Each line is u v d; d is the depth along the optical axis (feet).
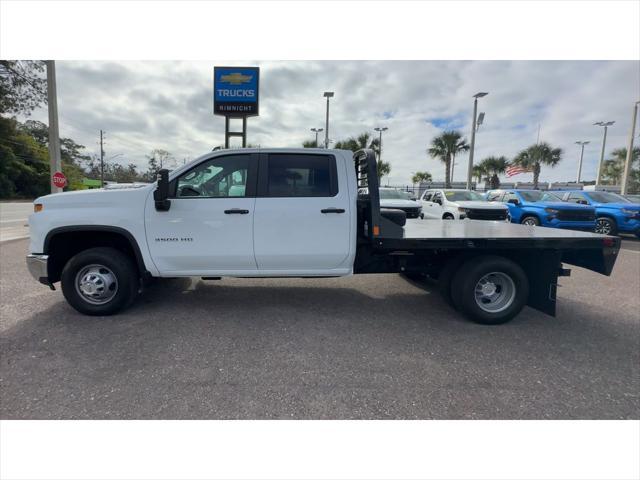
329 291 18.04
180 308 15.01
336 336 12.50
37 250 13.38
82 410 8.21
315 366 10.36
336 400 8.76
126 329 12.69
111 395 8.78
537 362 10.81
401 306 15.90
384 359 10.85
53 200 13.33
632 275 23.04
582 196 43.42
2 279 18.98
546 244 13.41
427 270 15.12
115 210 13.25
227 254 13.51
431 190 46.52
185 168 13.58
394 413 8.32
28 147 154.71
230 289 17.99
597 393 9.21
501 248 13.55
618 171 143.33
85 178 207.31
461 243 13.44
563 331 13.32
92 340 11.75
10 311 14.28
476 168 130.52
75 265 13.32
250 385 9.31
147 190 13.50
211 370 10.01
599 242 13.57
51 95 42.19
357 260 14.73
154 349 11.21
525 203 40.98
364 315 14.67
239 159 13.74
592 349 11.76
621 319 14.69
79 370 9.87
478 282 13.75
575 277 22.48
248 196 13.55
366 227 14.05
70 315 13.91
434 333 12.92
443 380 9.71
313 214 13.48
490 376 9.96
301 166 13.82
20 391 8.86
